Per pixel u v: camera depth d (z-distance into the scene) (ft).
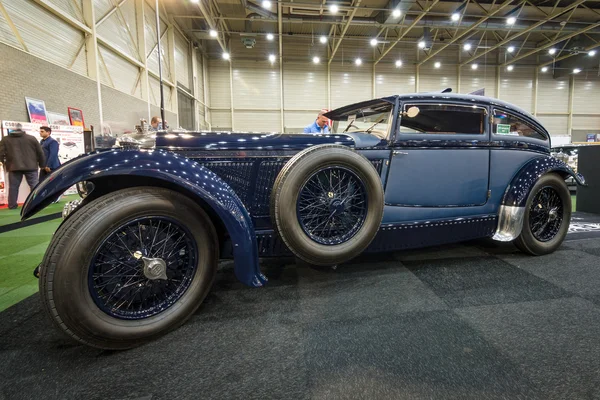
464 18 32.53
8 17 14.49
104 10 20.99
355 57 41.81
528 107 45.62
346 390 3.16
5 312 5.01
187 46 35.70
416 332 4.18
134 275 4.03
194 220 4.33
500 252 7.58
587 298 5.10
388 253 7.51
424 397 3.05
